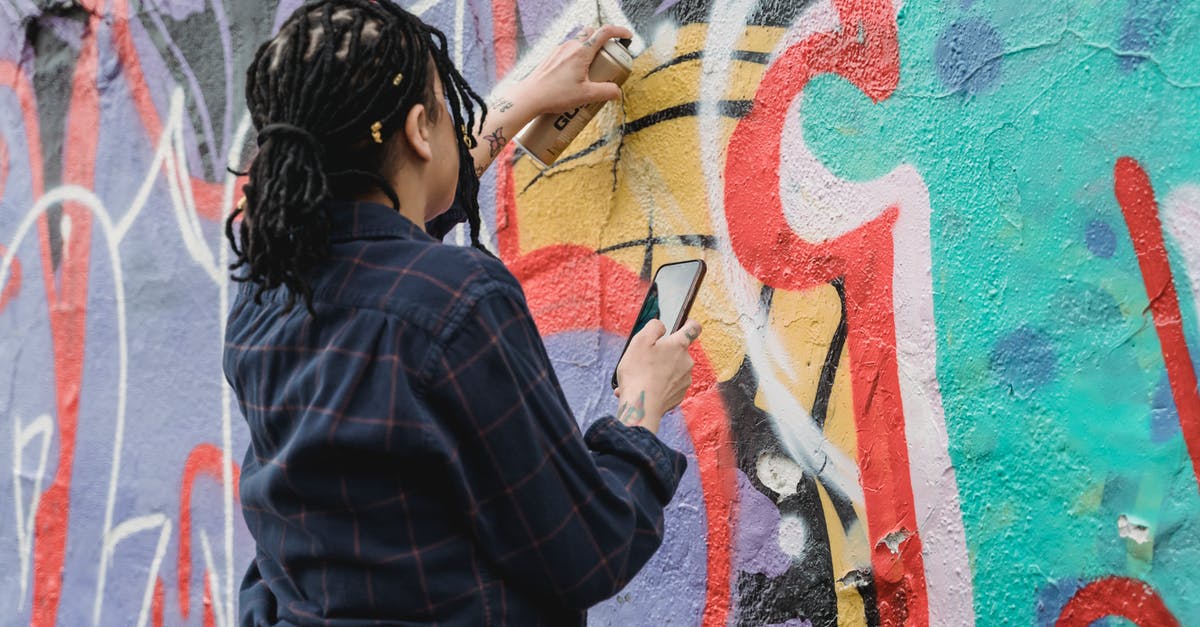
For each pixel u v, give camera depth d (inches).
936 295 57.6
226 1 101.6
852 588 61.3
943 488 57.2
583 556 44.1
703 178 69.2
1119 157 50.1
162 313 106.7
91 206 113.7
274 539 46.6
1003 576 54.6
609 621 74.5
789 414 64.7
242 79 100.2
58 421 116.0
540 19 79.0
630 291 72.9
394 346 42.7
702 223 69.3
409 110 45.6
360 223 45.5
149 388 107.4
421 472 43.8
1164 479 48.4
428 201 49.1
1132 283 49.6
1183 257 47.8
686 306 53.6
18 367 120.3
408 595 43.8
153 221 107.8
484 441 42.9
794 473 64.4
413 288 43.3
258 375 46.9
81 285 114.4
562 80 67.2
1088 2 51.4
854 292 61.3
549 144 68.8
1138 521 49.3
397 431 42.2
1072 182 51.8
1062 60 52.4
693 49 69.9
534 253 78.9
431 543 43.9
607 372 74.1
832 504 62.4
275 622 49.1
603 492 44.7
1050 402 52.6
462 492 43.1
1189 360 47.6
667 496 48.3
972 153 56.0
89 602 112.0
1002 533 54.6
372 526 43.8
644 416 49.7
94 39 113.3
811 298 63.6
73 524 113.9
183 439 104.1
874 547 60.3
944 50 57.4
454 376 42.4
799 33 64.4
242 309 50.5
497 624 44.4
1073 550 51.6
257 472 47.7
